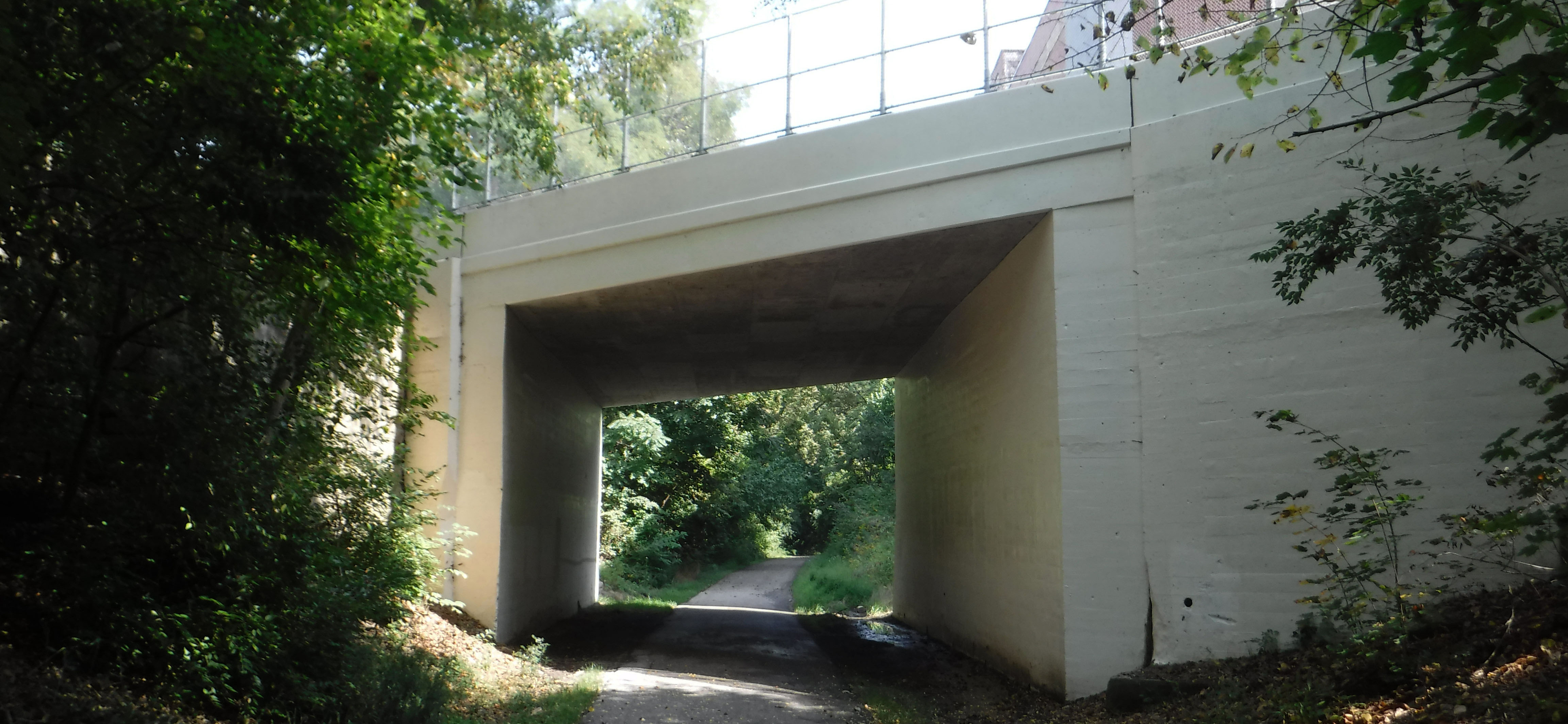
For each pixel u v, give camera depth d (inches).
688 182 465.7
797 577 1267.2
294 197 215.9
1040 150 387.2
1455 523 254.5
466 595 495.5
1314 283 327.3
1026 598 416.2
